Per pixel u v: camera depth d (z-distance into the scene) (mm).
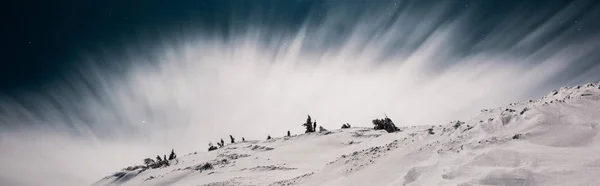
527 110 11078
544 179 6480
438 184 7965
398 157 12898
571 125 9023
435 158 10742
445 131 14023
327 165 16922
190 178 29469
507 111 12078
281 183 17594
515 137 9562
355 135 40531
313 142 40312
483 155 8508
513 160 7801
